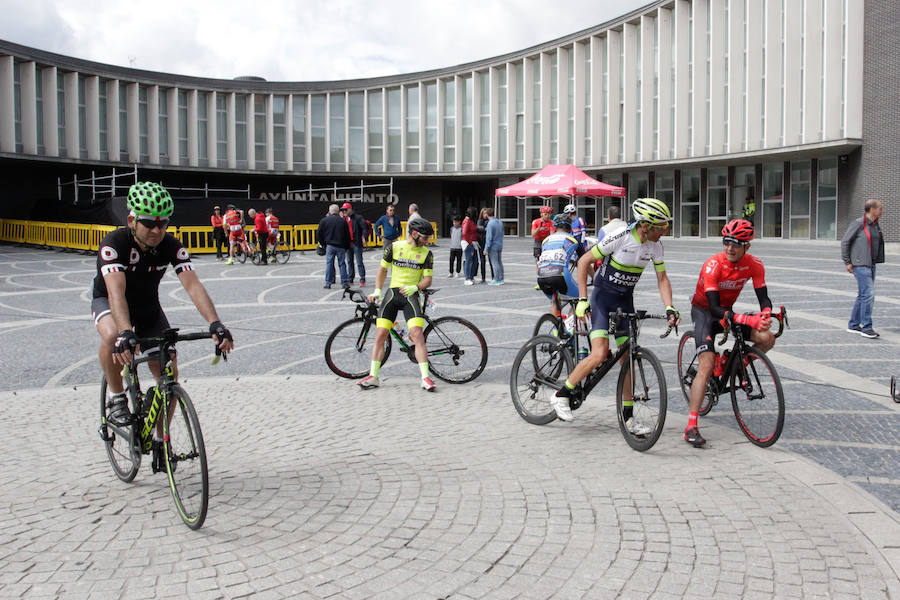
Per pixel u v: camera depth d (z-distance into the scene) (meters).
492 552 3.47
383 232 16.12
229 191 42.62
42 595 3.07
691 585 3.16
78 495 4.24
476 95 41.25
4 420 5.85
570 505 4.04
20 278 18.28
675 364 7.96
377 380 6.95
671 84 32.91
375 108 43.81
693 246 28.08
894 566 3.31
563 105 37.94
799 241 29.08
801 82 27.84
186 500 3.77
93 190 31.64
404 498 4.15
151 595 3.08
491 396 6.63
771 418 4.99
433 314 11.53
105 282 3.85
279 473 4.58
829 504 4.02
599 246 5.21
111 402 4.30
